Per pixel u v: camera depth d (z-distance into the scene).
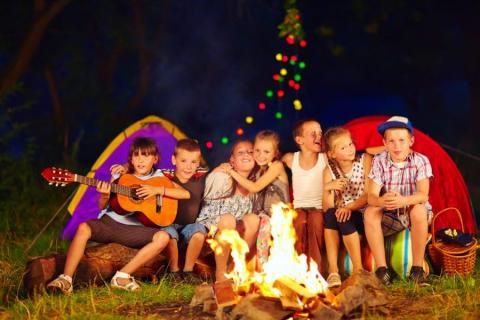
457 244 5.12
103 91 10.79
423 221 5.04
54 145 10.20
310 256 5.28
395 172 5.16
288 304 4.12
